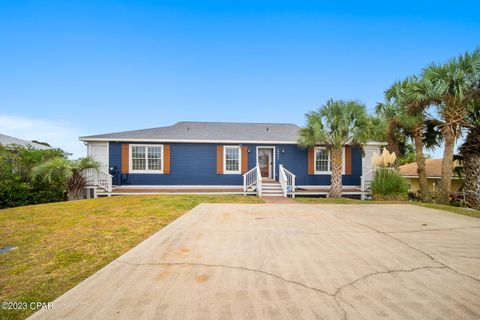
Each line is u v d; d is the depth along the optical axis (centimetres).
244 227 548
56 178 1132
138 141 1363
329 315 216
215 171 1422
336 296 250
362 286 273
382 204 917
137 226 557
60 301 239
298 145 1391
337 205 883
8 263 348
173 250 393
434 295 253
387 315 216
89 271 321
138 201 920
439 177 1552
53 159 1117
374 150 1493
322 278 293
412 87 1033
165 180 1391
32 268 330
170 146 1396
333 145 1180
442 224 585
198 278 291
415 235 487
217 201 960
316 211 755
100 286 270
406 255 372
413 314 218
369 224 582
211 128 1653
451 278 294
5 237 477
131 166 1367
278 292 258
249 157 1442
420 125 1129
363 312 221
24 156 1120
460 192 1168
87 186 1239
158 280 285
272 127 1742
